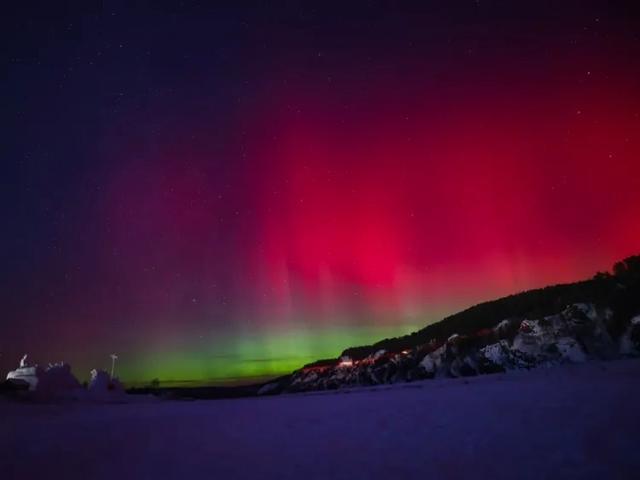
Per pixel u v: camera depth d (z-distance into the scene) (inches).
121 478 257.3
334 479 225.1
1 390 1087.6
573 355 1063.6
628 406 349.1
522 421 333.7
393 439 317.1
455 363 1362.0
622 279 1210.6
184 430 447.5
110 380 1338.6
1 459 328.2
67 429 502.0
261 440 358.0
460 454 253.0
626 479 185.8
